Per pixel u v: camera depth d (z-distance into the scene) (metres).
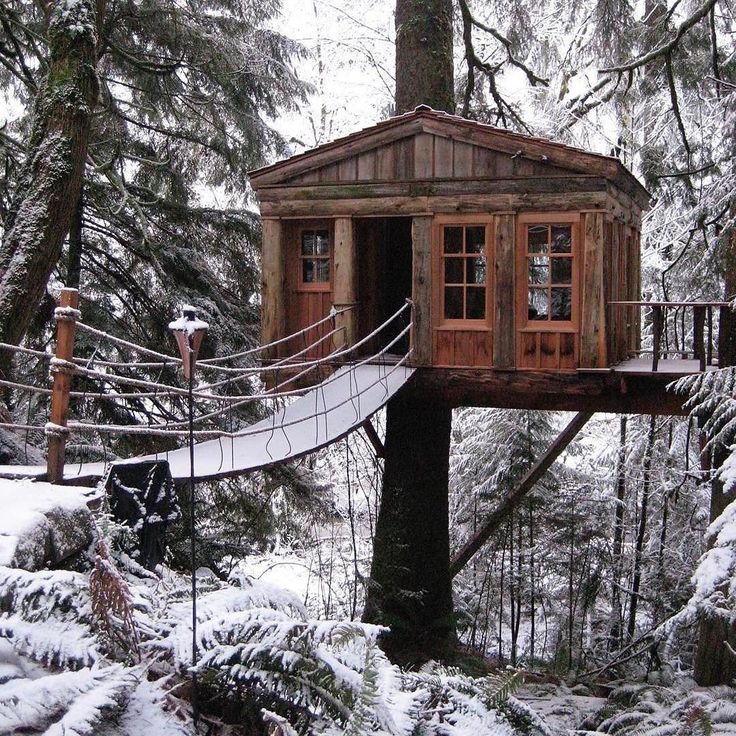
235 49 12.08
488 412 13.32
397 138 8.95
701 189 12.25
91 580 2.51
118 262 12.02
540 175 8.53
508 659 11.53
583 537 12.38
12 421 7.75
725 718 4.39
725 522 4.78
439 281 8.91
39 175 7.74
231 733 2.60
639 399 8.46
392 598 10.16
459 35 14.13
